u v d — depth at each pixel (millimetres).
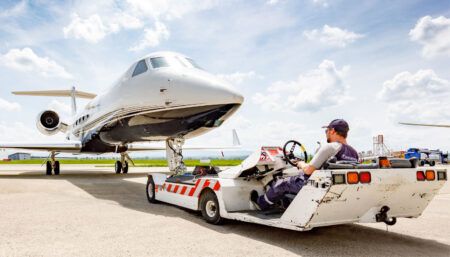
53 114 19719
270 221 4762
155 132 10375
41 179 14391
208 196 5992
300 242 4711
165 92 9266
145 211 6941
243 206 5797
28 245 4297
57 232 4980
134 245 4367
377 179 4266
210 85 8648
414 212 5102
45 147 15758
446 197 9391
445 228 5637
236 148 21125
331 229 5527
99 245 4336
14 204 7484
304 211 4258
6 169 25750
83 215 6320
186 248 4285
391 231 5426
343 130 4836
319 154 4547
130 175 17938
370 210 4664
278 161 5734
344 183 4027
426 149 36688
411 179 4566
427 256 4156
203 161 9148
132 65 11023
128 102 10664
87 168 29594
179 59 9953
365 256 4121
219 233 5152
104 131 13289
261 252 4191
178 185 7047
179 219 6164
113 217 6191
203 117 8938
